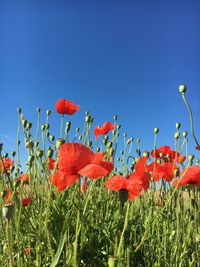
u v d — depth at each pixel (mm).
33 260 450
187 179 421
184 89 402
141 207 578
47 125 584
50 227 457
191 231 504
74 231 460
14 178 578
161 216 524
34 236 456
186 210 526
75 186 492
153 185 574
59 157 345
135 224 523
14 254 449
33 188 533
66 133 540
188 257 493
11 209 351
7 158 596
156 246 496
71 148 342
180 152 523
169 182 523
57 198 487
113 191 568
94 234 472
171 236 496
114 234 467
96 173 327
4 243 456
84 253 448
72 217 474
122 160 649
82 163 343
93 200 545
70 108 540
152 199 558
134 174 360
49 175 539
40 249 399
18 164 596
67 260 382
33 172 526
